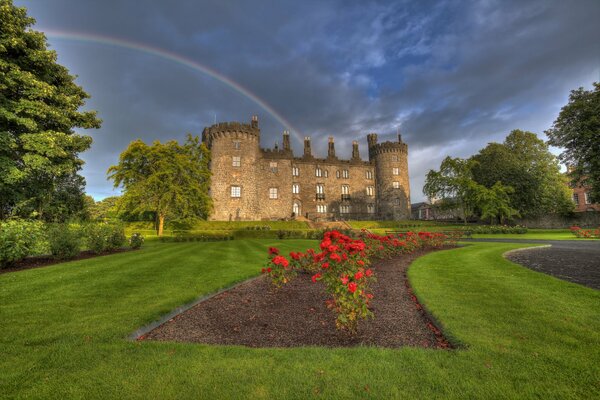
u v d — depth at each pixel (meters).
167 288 7.08
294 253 8.14
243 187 46.88
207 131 51.53
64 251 11.61
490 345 3.89
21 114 16.67
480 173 46.00
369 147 64.50
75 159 20.59
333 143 60.53
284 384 3.12
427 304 5.73
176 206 32.66
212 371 3.38
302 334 4.70
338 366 3.47
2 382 3.14
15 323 4.79
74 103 19.77
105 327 4.62
